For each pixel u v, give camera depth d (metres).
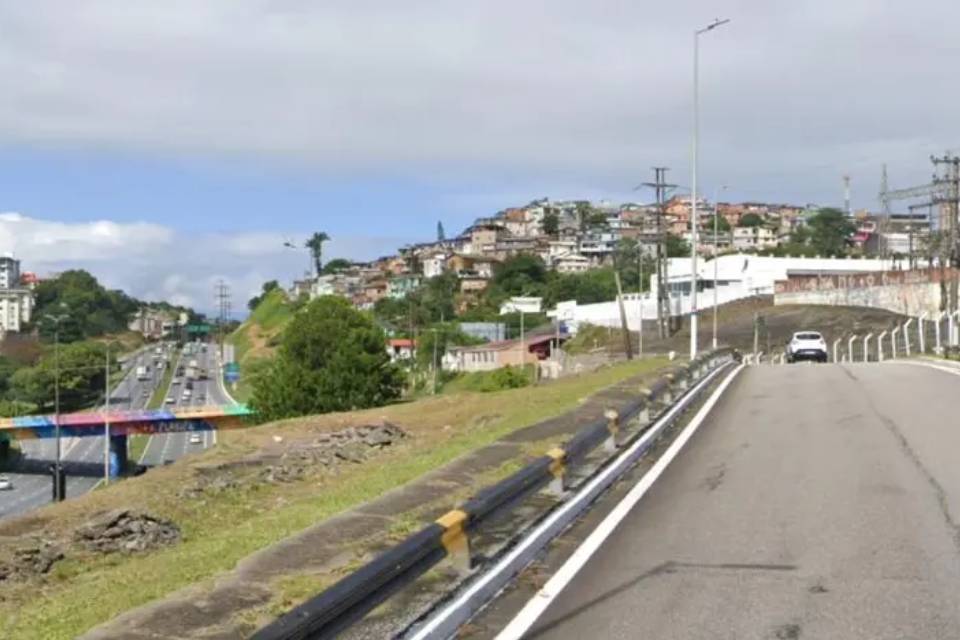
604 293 148.38
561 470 11.94
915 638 7.18
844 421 20.39
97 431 83.75
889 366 40.41
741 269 117.50
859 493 12.66
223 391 147.12
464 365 116.19
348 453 23.91
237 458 24.09
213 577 8.38
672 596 8.31
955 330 59.66
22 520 18.19
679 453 16.67
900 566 9.14
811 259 121.25
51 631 8.44
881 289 84.62
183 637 6.35
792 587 8.52
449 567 8.45
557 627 7.54
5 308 188.75
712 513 11.65
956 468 14.39
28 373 121.75
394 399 65.06
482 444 18.41
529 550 9.59
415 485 12.66
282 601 7.29
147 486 20.53
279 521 13.53
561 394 33.00
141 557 13.97
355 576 6.12
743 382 32.44
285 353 64.31
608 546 10.13
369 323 64.81
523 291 169.75
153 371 176.25
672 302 105.50
